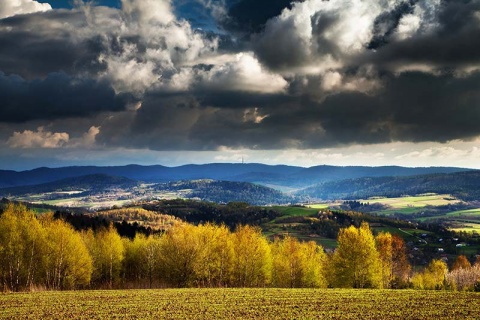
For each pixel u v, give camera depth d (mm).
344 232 94438
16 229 89562
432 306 57281
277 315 51531
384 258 109250
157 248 108125
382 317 50094
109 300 63875
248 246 100000
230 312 53562
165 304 59812
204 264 99000
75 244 95062
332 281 96562
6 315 52594
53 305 59375
